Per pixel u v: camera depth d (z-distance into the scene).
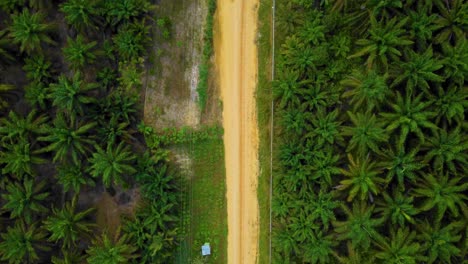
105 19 20.58
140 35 20.91
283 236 20.83
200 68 22.05
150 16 21.62
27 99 20.23
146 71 21.89
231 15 22.02
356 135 18.92
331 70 20.69
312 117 20.61
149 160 21.22
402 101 18.56
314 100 20.58
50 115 20.64
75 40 20.91
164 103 22.05
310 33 20.70
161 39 21.88
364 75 19.30
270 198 21.73
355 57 20.39
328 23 20.56
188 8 21.95
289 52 20.98
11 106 20.31
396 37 18.66
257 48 22.00
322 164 19.98
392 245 18.78
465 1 18.77
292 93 20.61
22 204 19.20
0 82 20.23
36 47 19.92
